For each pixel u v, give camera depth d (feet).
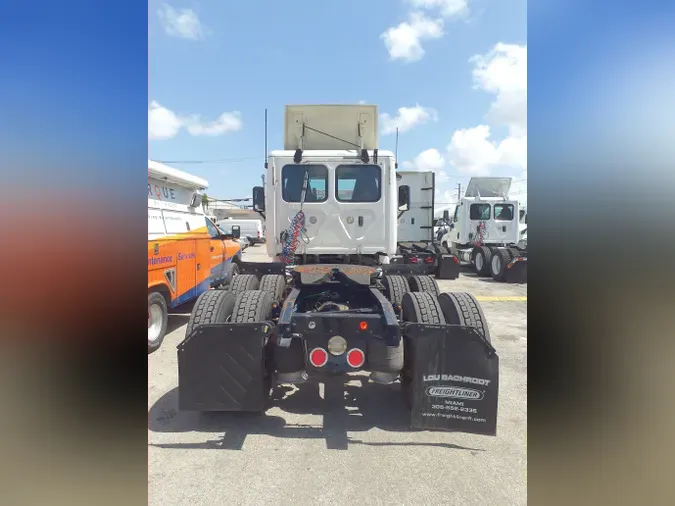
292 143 19.85
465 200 46.98
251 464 8.99
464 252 48.16
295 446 9.74
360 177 18.24
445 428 9.77
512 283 38.52
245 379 9.99
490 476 8.64
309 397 12.51
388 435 10.32
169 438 10.02
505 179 47.65
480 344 9.77
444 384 9.79
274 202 18.13
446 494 8.07
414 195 41.60
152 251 15.92
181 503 7.72
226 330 10.00
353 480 8.48
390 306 10.83
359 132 19.93
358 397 12.55
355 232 18.22
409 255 38.63
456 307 10.62
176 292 18.25
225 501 7.79
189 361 10.02
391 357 10.46
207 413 11.34
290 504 7.75
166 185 18.42
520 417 11.35
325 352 9.66
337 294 13.97
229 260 26.14
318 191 18.22
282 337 9.68
